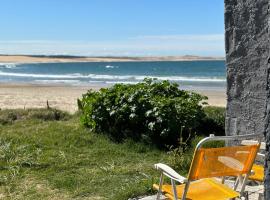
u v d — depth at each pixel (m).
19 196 5.73
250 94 5.72
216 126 9.09
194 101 8.89
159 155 7.73
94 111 9.00
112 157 7.63
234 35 5.82
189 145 7.84
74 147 8.19
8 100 23.75
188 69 89.00
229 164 4.01
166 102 8.35
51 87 39.16
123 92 8.91
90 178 6.42
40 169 6.89
